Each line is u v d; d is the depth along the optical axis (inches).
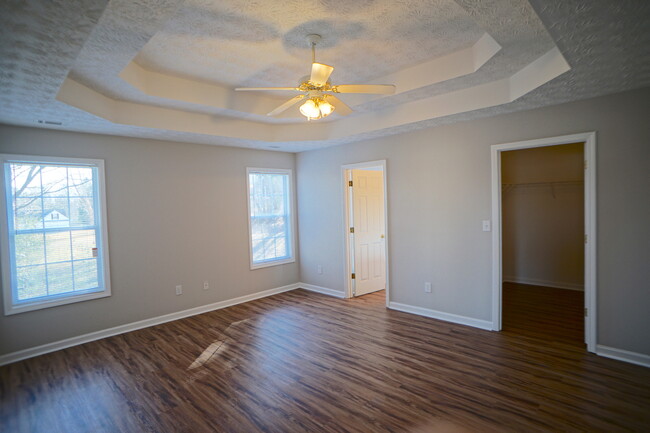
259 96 161.2
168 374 116.8
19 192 134.4
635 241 114.4
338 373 114.7
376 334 147.7
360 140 189.6
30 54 75.8
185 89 137.3
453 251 157.9
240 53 112.7
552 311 170.2
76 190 147.4
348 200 206.1
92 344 144.6
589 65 91.8
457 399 97.7
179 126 152.7
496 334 143.4
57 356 133.3
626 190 115.2
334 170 207.5
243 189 203.5
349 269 207.3
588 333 124.9
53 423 92.4
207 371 118.3
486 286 148.9
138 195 163.2
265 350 134.4
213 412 95.0
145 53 111.9
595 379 106.0
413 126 159.3
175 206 175.5
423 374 112.2
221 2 82.6
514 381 106.2
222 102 148.4
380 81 139.4
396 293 181.2
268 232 218.8
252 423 89.7
